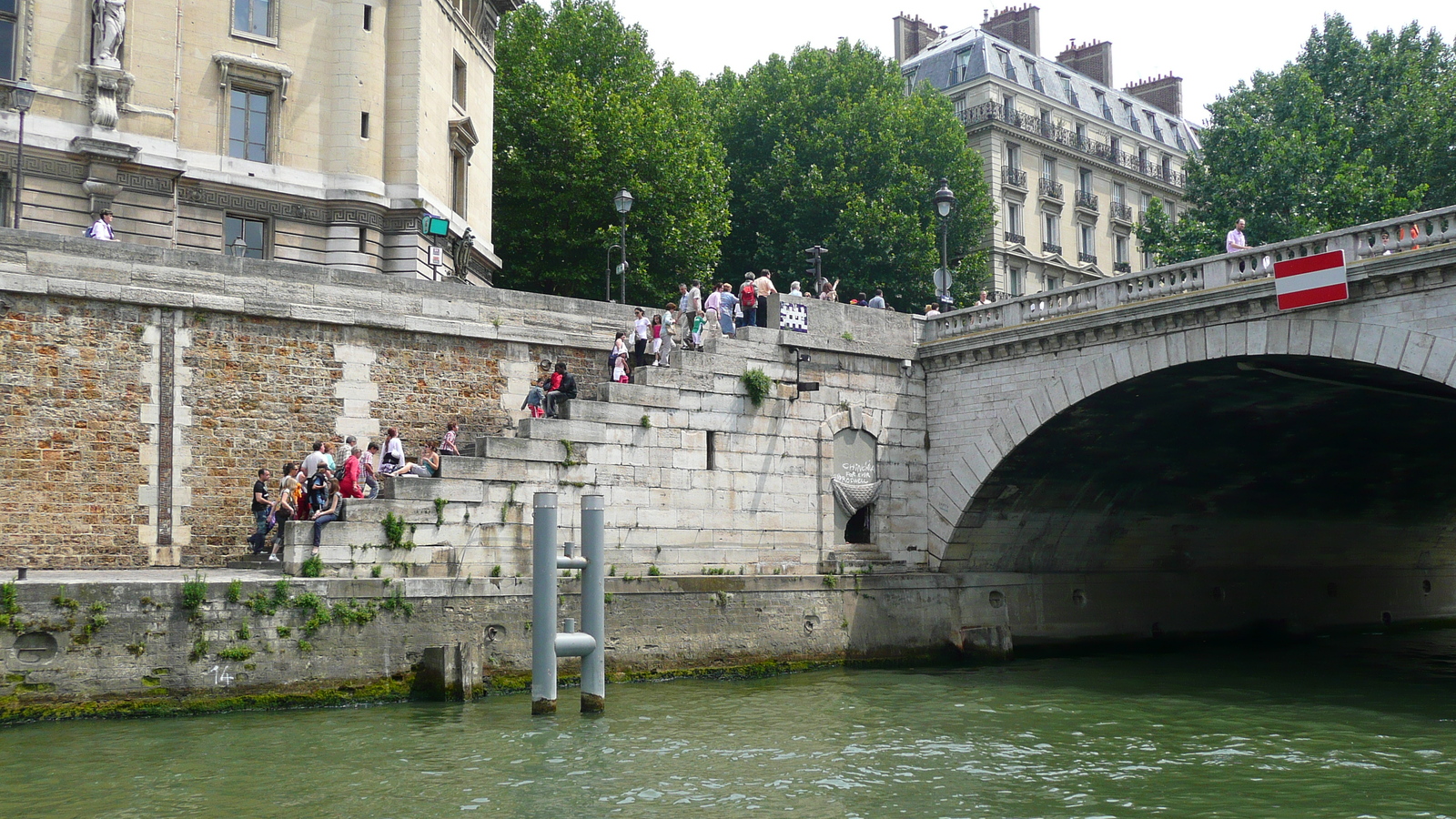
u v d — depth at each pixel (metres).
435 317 24.38
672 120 43.78
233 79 29.75
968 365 28.47
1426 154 47.56
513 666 21.67
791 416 26.97
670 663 23.95
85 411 20.97
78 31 27.47
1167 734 19.42
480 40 36.91
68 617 17.80
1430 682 26.19
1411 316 20.58
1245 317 23.00
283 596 19.36
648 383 24.78
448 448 23.16
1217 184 48.09
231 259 22.41
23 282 20.47
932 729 19.48
